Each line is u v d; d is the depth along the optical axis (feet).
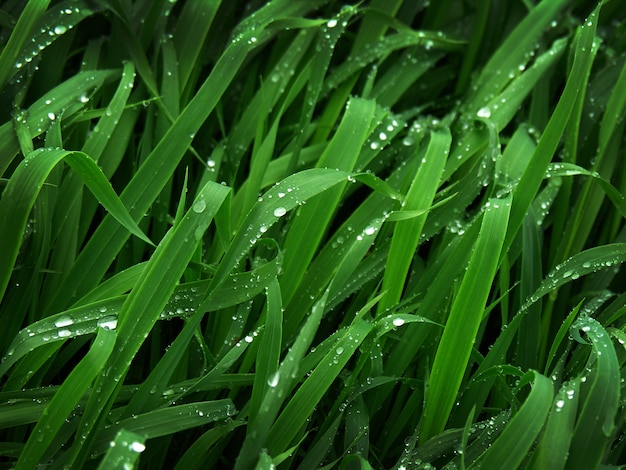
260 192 1.19
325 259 1.09
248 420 1.00
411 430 1.07
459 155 1.16
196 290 1.02
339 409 1.04
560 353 1.11
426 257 1.20
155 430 0.98
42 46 1.14
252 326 1.09
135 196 1.07
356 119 1.11
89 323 1.01
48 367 1.05
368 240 1.03
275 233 1.12
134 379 1.10
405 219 1.05
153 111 1.18
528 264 1.09
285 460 1.00
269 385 0.95
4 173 1.12
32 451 0.95
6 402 1.00
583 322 1.01
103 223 1.06
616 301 1.11
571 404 0.96
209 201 0.99
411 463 1.01
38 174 0.99
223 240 1.04
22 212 0.99
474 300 1.00
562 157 1.18
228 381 1.03
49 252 1.10
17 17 1.19
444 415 1.02
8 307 1.05
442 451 1.02
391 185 1.14
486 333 1.17
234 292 1.02
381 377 1.03
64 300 1.06
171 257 0.98
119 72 1.18
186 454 1.00
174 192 1.20
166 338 1.13
